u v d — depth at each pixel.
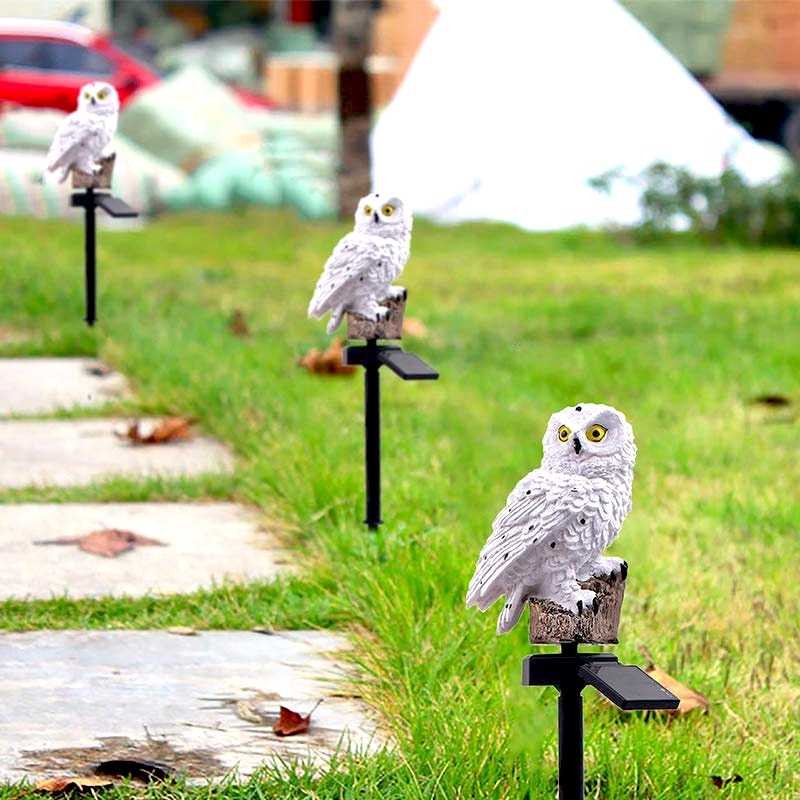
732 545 9.71
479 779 6.02
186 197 29.23
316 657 7.55
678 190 26.20
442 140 31.36
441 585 8.09
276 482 10.06
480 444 11.89
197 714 6.80
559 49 31.70
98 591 8.41
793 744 6.88
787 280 20.73
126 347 14.43
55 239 21.98
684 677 7.46
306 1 56.31
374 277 8.95
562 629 5.36
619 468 5.29
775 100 33.44
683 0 33.12
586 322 17.11
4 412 12.52
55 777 6.06
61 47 36.44
